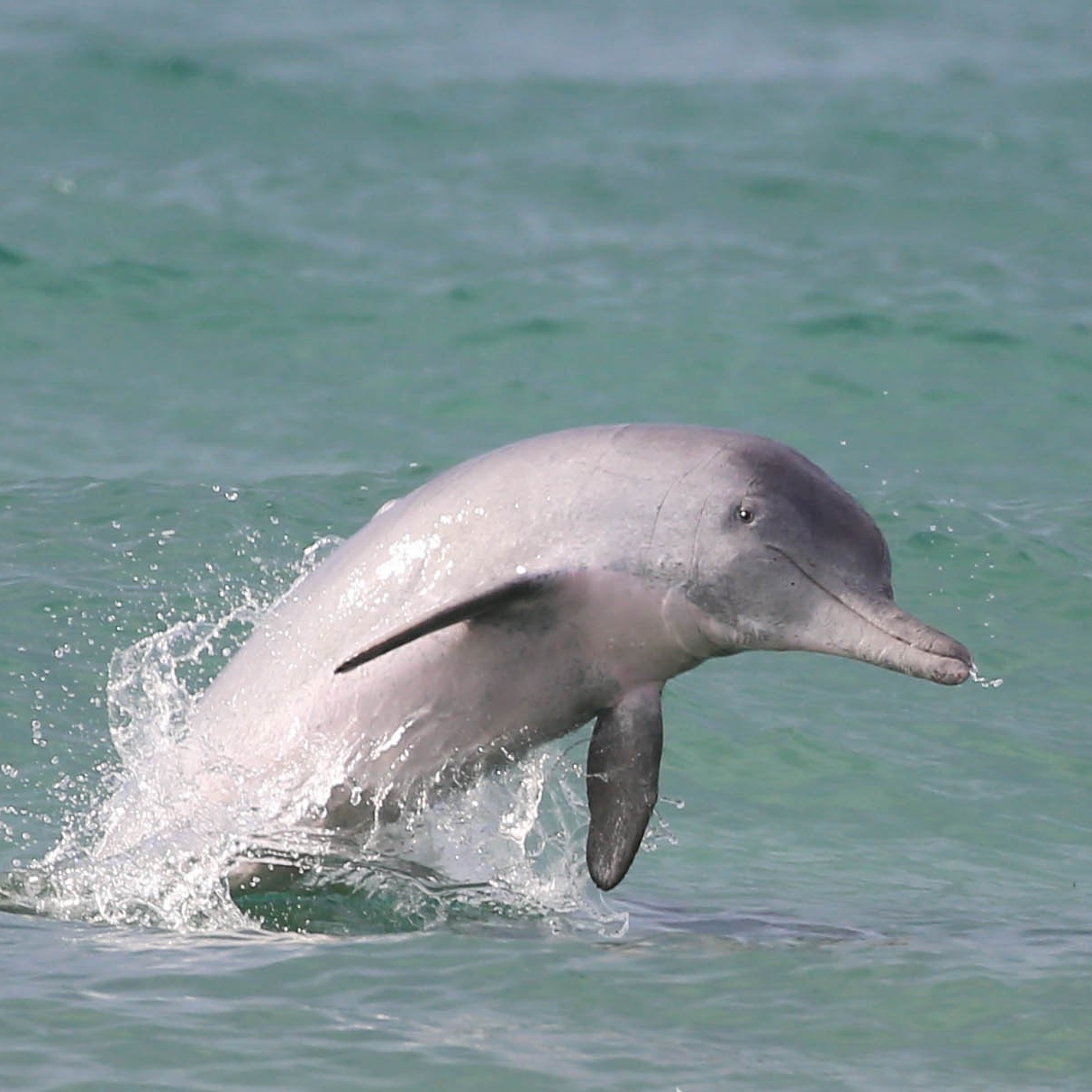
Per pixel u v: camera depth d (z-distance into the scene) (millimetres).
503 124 123750
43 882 35406
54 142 111875
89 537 53031
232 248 88000
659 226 96938
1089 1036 28359
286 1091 25406
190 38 154875
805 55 169250
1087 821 41031
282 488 57719
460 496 34250
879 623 31781
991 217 101688
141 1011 28062
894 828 40375
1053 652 49656
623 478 33250
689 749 43875
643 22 190000
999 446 67500
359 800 35469
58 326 76188
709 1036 28031
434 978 30094
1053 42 182125
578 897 35562
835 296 84188
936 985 30328
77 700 43875
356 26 172375
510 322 79000
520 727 34562
